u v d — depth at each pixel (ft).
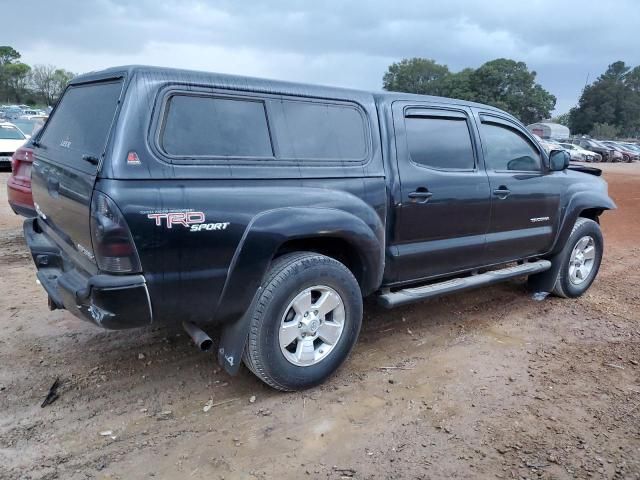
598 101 367.25
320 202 10.91
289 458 9.23
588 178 18.60
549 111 314.14
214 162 9.63
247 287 10.12
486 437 10.00
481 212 14.48
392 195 12.46
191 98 9.62
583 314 16.87
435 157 13.55
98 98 10.37
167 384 11.49
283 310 10.54
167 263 9.14
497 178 14.87
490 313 16.66
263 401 10.98
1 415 10.12
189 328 10.48
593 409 11.11
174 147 9.27
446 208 13.57
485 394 11.59
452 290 14.08
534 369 12.87
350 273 11.44
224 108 10.00
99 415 10.26
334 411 10.71
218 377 11.86
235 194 9.77
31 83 346.95
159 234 8.94
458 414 10.75
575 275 18.25
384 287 13.17
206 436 9.77
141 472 8.77
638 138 357.82
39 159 12.55
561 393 11.74
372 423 10.35
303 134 11.05
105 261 8.76
